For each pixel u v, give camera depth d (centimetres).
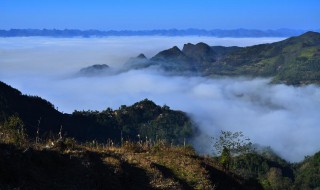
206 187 1295
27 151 1082
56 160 1131
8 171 935
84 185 1063
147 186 1198
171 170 1364
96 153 1297
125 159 1330
